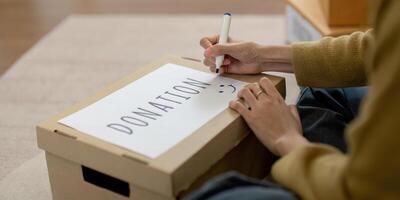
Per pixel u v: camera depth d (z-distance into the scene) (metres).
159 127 0.94
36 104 1.88
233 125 0.95
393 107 0.59
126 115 0.99
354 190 0.64
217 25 2.52
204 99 1.04
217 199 0.72
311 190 0.72
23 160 1.54
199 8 2.74
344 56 1.06
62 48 2.34
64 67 2.17
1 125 1.74
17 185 1.41
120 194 0.94
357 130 0.63
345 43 1.07
